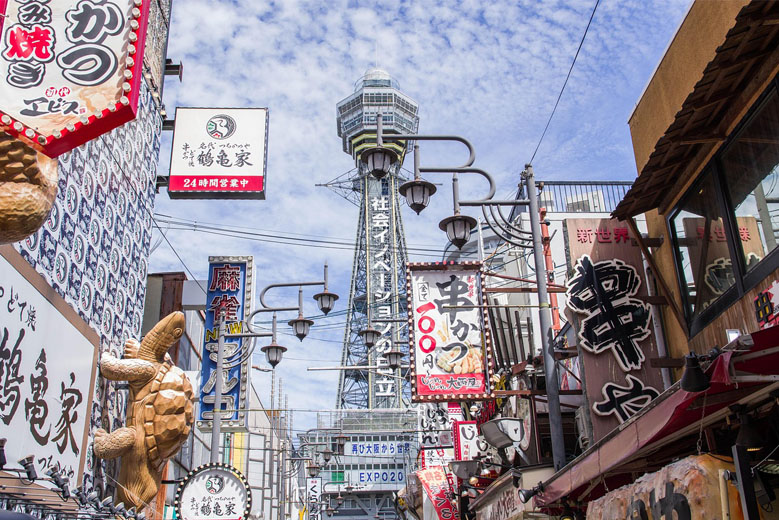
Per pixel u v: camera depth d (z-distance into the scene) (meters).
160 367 13.78
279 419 53.47
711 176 11.58
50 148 6.91
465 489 23.75
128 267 15.34
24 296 9.90
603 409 13.14
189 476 17.95
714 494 6.85
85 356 12.30
